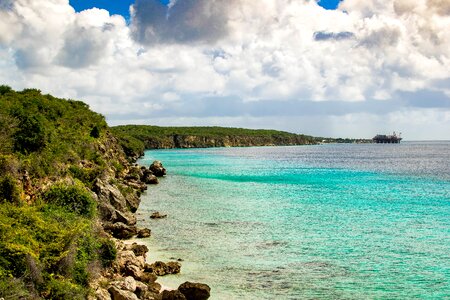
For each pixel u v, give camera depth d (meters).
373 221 46.34
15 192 27.23
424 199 62.25
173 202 57.88
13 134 34.28
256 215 49.06
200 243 36.72
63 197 31.66
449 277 29.44
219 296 25.56
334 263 32.00
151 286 25.72
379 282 28.38
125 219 40.91
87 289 22.27
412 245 37.06
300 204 57.06
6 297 17.89
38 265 20.83
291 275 29.33
